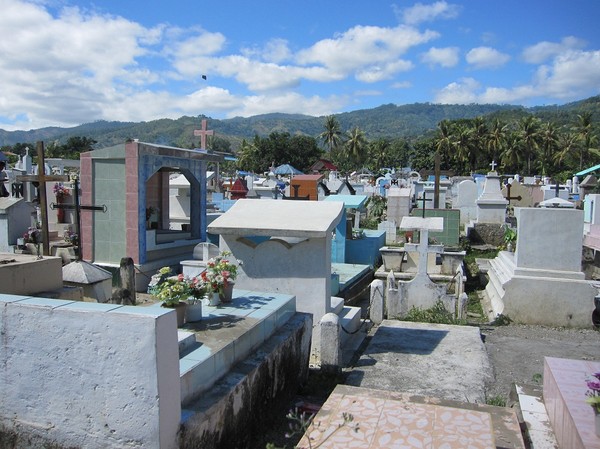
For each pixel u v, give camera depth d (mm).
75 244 11000
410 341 7930
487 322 9984
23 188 17656
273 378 5039
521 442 3688
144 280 10570
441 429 3514
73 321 3418
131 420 3314
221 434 3938
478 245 18484
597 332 8977
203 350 4191
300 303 7352
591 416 3807
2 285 5598
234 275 5832
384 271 13664
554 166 71875
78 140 70875
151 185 13617
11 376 3627
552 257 9477
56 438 3539
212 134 17938
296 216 7656
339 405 3936
